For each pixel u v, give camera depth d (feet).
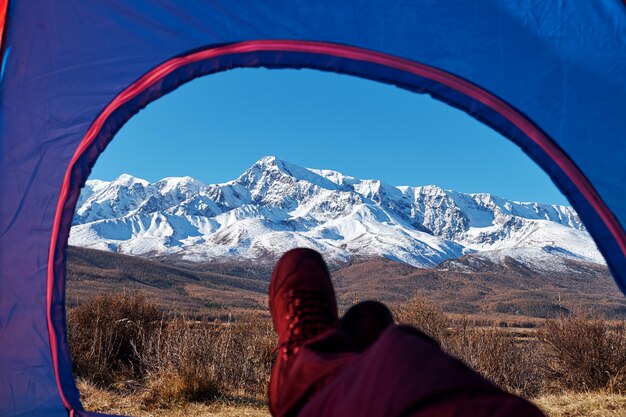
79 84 10.00
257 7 9.61
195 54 9.93
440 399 2.10
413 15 9.43
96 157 10.32
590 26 9.07
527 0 9.20
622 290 9.32
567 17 9.14
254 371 27.43
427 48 9.53
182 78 10.11
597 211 9.38
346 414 2.55
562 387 28.68
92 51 9.91
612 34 9.02
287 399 3.52
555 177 9.59
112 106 10.12
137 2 9.77
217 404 20.10
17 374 10.32
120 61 9.95
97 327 29.60
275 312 5.16
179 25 9.77
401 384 2.29
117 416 11.14
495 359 30.35
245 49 9.87
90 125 10.16
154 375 24.13
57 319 10.57
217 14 9.70
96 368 25.95
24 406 10.33
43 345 10.50
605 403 19.44
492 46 9.37
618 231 9.24
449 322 36.99
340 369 3.25
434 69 9.64
